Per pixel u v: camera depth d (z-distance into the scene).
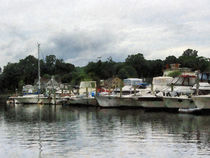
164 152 22.67
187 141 26.16
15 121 41.97
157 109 52.16
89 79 119.81
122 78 131.38
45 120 42.47
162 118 41.38
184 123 36.12
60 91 90.94
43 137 28.94
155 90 60.56
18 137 29.20
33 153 23.12
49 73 198.62
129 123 37.09
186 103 47.94
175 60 151.50
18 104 83.94
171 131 30.89
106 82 103.38
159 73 152.38
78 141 26.73
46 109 63.53
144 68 156.00
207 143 25.34
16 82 164.25
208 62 144.25
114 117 44.00
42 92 98.25
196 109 45.38
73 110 58.84
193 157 21.34
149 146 24.55
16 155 22.73
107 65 153.25
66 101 73.94
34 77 174.12
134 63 157.88
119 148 23.98
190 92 51.66
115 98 58.94
